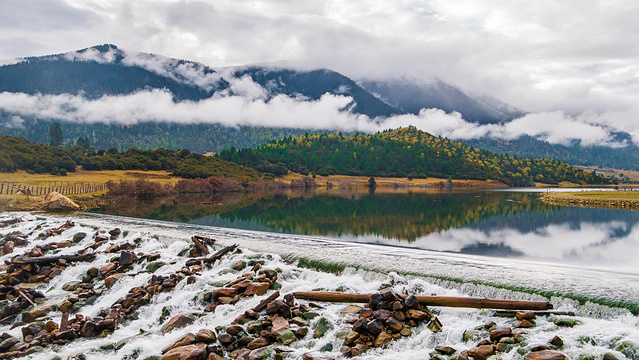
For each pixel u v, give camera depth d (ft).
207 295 62.85
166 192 353.72
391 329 49.49
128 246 94.53
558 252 105.29
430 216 200.75
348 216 196.34
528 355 40.34
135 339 53.47
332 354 46.44
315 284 67.77
